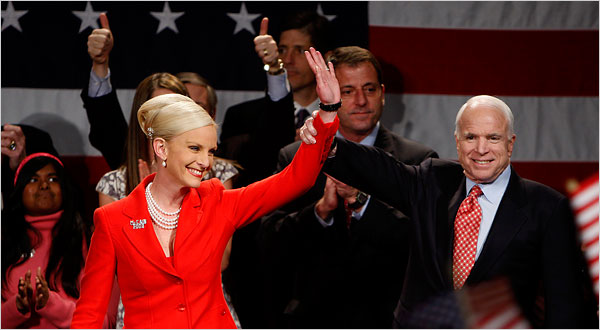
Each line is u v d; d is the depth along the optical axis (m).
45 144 17.56
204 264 9.70
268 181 10.09
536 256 11.35
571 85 19.25
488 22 19.20
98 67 15.38
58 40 18.33
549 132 19.20
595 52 19.23
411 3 19.02
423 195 12.04
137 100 13.36
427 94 19.05
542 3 19.22
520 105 19.23
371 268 13.78
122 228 9.71
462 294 11.39
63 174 15.11
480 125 11.43
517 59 19.20
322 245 13.90
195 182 9.48
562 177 19.19
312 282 14.03
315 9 18.78
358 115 14.67
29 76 18.25
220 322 9.87
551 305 11.04
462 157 11.67
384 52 18.89
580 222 18.78
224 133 18.39
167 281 9.59
